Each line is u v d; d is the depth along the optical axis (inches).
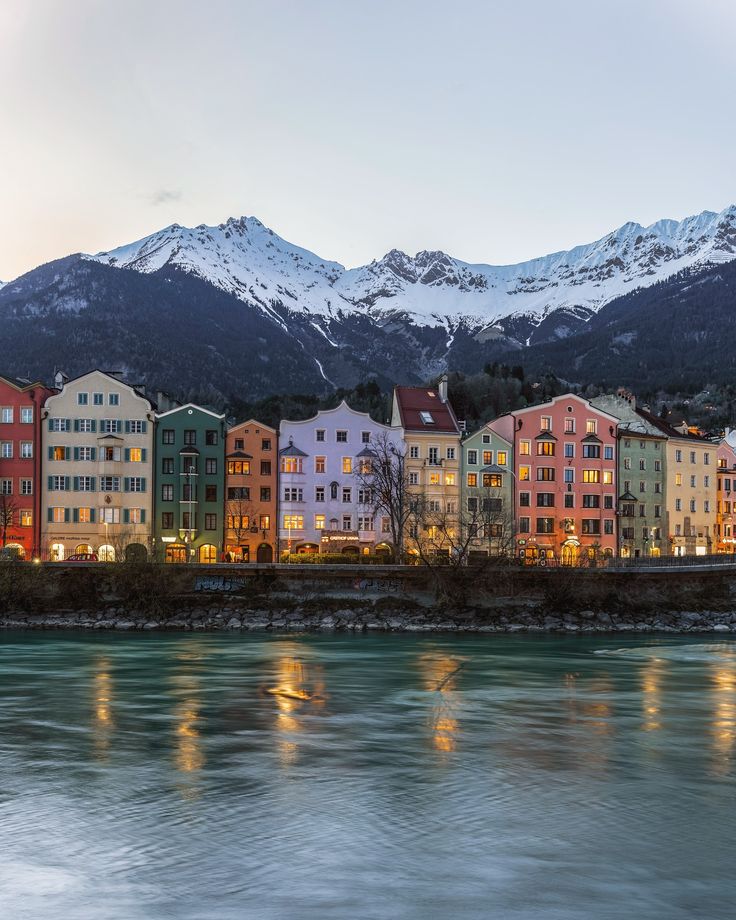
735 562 4788.4
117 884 1112.2
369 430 5201.8
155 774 1556.3
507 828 1304.1
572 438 5531.5
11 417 4965.6
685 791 1485.0
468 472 5305.1
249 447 5093.5
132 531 4948.3
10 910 1047.6
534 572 4202.8
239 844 1235.9
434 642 3408.0
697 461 6058.1
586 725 1961.1
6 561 4037.9
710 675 2657.5
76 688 2352.4
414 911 1048.8
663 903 1072.8
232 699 2218.3
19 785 1492.4
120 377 5876.0
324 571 4119.1
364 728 1914.4
